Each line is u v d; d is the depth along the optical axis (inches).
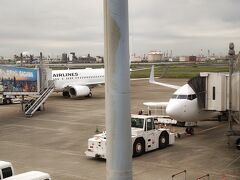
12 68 1781.5
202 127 1342.3
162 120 1332.4
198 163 850.8
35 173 594.6
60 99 2380.7
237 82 892.0
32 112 1675.7
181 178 730.8
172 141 1048.2
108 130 257.9
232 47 957.2
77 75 2437.3
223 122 1438.2
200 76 1119.0
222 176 728.3
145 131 952.9
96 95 2655.0
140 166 828.6
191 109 1129.4
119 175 255.8
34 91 1815.9
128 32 253.1
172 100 1166.3
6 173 630.5
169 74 5049.2
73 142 1123.3
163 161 872.9
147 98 2365.9
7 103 2217.0
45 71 1860.2
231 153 947.3
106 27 251.8
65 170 813.9
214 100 1096.8
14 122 1512.1
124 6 248.5
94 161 893.8
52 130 1326.3
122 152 255.0
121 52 249.6
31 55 6107.3
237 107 898.1
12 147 1063.6
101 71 2588.6
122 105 253.1
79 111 1812.3
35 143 1114.7
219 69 5797.2
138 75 5078.7
